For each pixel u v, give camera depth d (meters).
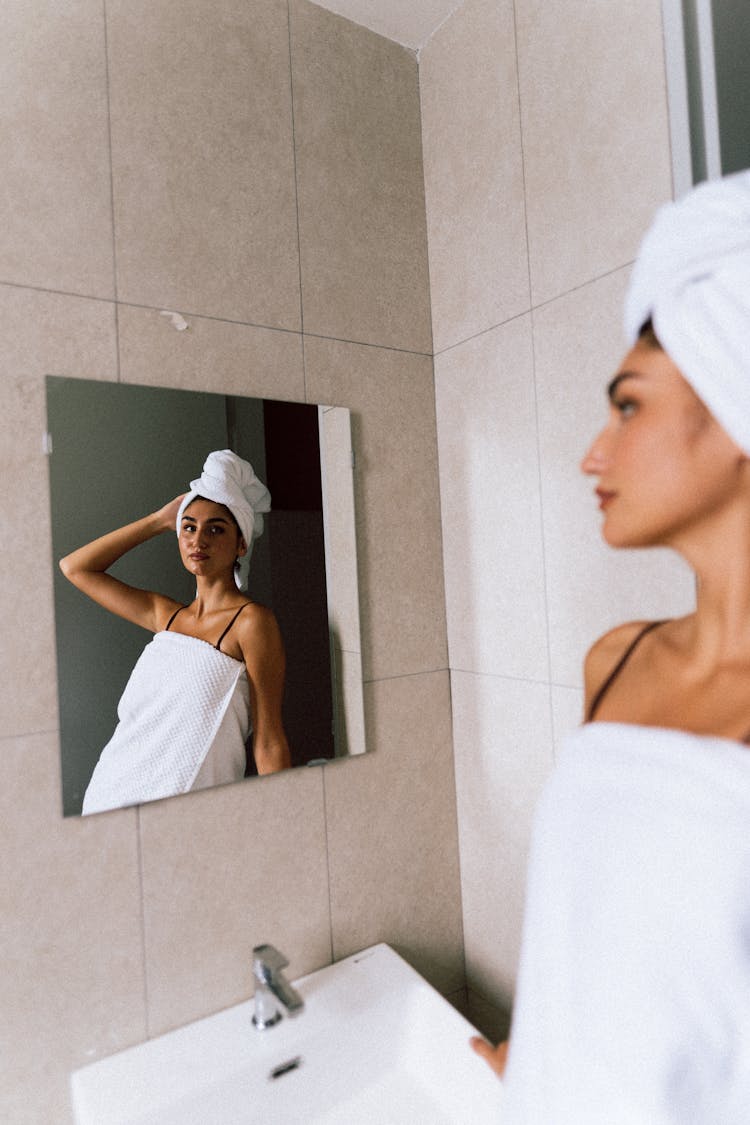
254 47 1.07
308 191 1.11
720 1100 0.31
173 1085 0.85
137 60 0.97
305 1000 0.99
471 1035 0.90
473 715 1.19
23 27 0.88
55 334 0.89
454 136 1.18
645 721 0.43
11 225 0.87
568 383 0.98
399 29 1.21
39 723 0.86
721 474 0.37
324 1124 0.89
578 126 0.96
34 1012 0.85
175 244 0.99
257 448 1.03
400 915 1.16
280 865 1.04
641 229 0.87
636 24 0.87
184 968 0.96
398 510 1.19
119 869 0.91
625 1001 0.32
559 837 0.39
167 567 0.95
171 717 0.95
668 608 0.86
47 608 0.87
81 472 0.90
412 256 1.22
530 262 1.04
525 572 1.07
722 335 0.34
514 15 1.05
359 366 1.15
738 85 0.82
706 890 0.31
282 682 1.04
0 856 0.83
